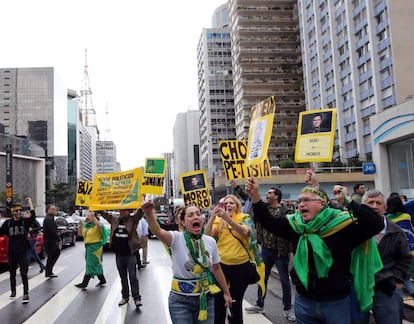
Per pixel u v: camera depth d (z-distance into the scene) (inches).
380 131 779.4
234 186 253.9
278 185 2162.9
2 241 520.7
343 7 2642.7
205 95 4505.4
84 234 413.7
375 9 2368.4
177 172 6373.0
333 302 144.1
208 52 4544.8
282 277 280.2
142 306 325.1
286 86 3627.0
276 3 3688.5
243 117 3604.8
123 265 328.5
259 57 3659.0
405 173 735.1
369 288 154.5
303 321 149.6
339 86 2714.1
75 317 295.3
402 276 177.8
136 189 217.6
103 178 227.6
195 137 6127.0
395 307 177.2
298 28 3634.4
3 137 3718.0
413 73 2198.6
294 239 158.9
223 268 209.8
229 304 173.2
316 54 2979.8
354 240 147.4
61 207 4239.7
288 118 3597.4
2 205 3053.6
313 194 150.9
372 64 2364.7
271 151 3553.2
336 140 2741.1
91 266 407.2
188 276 161.8
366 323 171.5
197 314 161.6
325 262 142.9
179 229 217.9
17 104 6063.0
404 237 181.9
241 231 209.5
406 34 2223.2
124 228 326.0
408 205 311.7
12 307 326.6
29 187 3966.5
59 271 531.8
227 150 253.8
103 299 352.8
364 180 2194.9
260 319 273.7
